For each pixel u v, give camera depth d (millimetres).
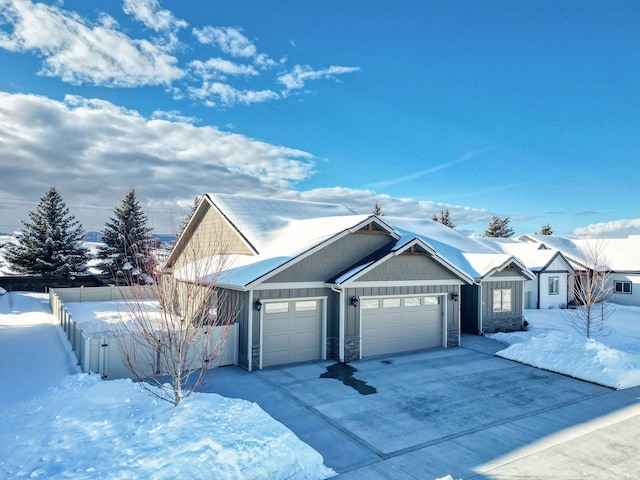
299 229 17594
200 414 7863
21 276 32562
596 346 13758
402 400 10547
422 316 16359
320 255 14555
